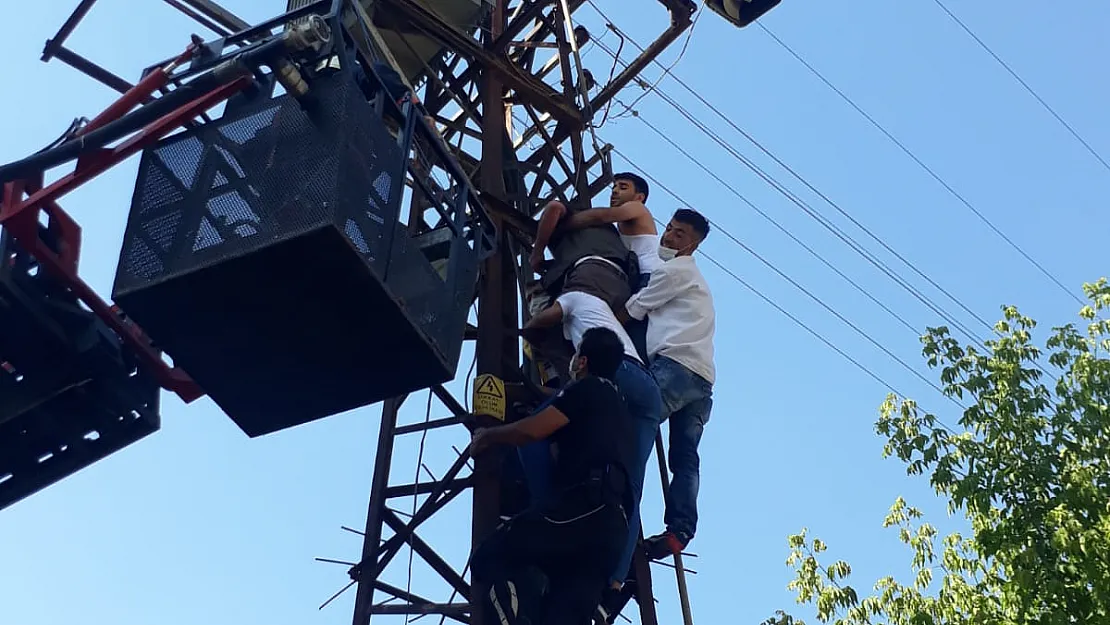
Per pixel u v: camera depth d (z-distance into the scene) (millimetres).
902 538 11547
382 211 6258
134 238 6180
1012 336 11586
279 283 6016
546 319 8148
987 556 10766
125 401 7121
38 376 6848
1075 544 10180
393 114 6766
